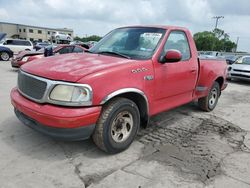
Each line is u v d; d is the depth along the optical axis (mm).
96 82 3074
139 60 3740
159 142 4105
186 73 4605
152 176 3086
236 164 3520
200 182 3021
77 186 2818
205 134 4605
